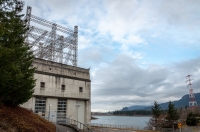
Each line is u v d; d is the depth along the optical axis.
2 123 13.85
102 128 65.19
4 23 15.41
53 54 46.94
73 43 51.12
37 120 21.25
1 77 14.62
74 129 27.12
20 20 19.42
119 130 60.12
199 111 108.81
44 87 41.28
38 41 45.09
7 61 14.38
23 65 19.75
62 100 45.06
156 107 79.44
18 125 15.41
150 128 71.06
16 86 18.36
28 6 43.12
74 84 47.38
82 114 48.66
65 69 46.44
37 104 40.16
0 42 15.06
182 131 62.25
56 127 26.42
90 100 50.56
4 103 19.70
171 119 72.69
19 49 17.22
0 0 15.23
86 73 51.09
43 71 41.81
